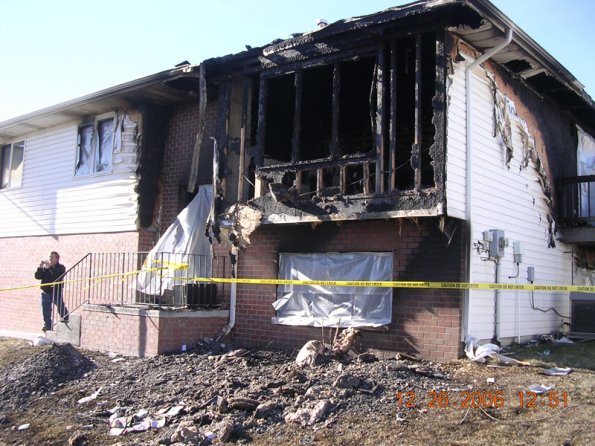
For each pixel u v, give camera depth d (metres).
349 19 8.89
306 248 9.97
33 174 15.40
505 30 8.70
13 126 15.03
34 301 14.77
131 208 12.63
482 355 8.14
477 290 8.93
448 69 8.45
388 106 10.74
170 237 11.16
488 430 5.41
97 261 13.02
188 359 8.91
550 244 11.85
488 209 9.51
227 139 10.80
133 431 6.35
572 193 12.35
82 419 6.90
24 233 15.41
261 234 10.58
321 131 12.83
